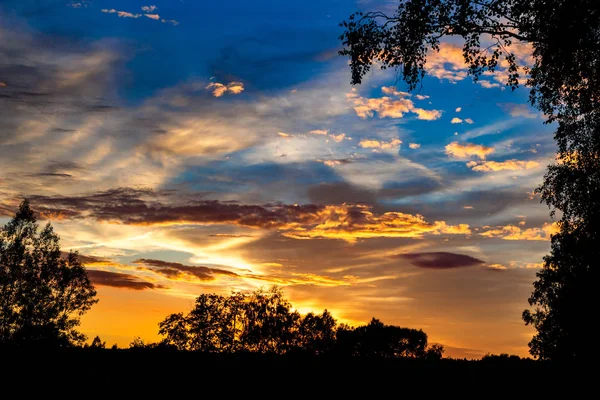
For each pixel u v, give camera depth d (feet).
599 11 58.65
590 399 100.89
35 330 158.40
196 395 100.37
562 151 91.56
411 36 66.23
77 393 95.30
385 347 240.12
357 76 70.18
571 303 112.68
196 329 209.36
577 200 99.19
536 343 123.75
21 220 172.86
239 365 122.11
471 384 111.96
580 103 80.02
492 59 67.10
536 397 102.58
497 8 63.57
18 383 99.04
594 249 105.09
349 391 107.55
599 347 111.24
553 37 62.34
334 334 230.48
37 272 169.58
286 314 220.23
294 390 107.55
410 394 106.22
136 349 133.59
